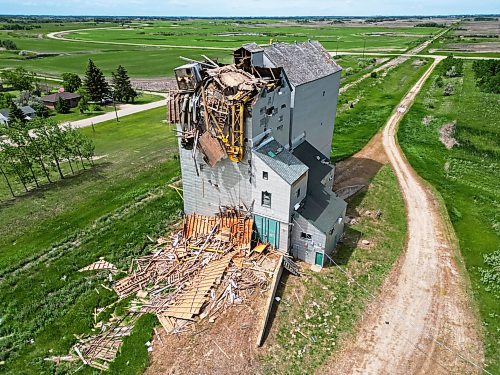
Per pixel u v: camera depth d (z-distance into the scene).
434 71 132.12
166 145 69.00
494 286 32.66
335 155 60.41
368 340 27.75
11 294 32.19
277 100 36.56
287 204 33.41
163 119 87.56
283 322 29.06
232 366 25.56
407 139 67.25
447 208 45.09
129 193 49.66
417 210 44.72
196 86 34.53
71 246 38.66
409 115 80.62
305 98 42.19
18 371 25.34
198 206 40.03
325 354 26.61
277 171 32.78
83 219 43.72
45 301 31.25
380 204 46.03
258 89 32.97
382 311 30.28
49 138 51.72
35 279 33.91
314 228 33.75
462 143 65.81
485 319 29.47
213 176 36.94
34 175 51.41
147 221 42.69
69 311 30.31
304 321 29.25
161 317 29.33
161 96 114.88
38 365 25.73
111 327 28.67
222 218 37.38
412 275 34.22
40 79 136.50
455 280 33.62
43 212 45.28
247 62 37.50
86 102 99.00
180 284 32.50
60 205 46.91
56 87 127.44
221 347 26.88
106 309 30.44
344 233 40.28
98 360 26.14
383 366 25.80
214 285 31.92
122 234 40.31
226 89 33.56
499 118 77.12
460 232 40.53
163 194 49.22
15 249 38.53
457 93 98.62
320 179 41.09
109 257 36.56
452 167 56.41
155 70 155.00
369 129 72.94
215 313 29.58
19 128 49.25
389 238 39.50
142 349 26.69
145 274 33.91
